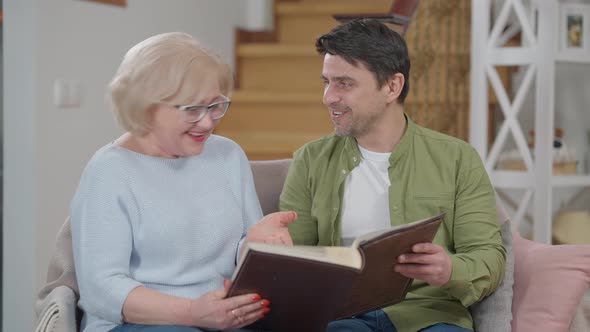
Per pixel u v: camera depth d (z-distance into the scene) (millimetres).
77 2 3211
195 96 1667
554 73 3348
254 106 4574
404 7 3188
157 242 1744
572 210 3395
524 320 1928
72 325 1762
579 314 1986
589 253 1964
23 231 3051
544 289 1939
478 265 1851
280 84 4730
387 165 2033
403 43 2002
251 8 5137
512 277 1987
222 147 1930
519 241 2146
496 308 1934
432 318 1880
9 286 3109
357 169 2057
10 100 3031
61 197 3176
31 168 3010
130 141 1808
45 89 3039
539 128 3350
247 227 1918
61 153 3156
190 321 1571
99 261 1663
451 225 1990
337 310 1714
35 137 2998
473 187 1977
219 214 1832
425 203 1983
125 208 1725
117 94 1695
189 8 4270
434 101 4074
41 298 1915
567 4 3322
